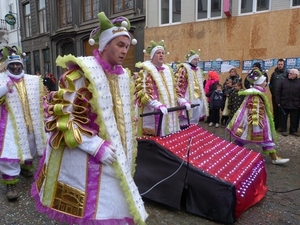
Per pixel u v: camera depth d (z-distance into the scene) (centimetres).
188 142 310
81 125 165
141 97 354
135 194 179
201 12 961
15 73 328
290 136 612
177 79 512
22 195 321
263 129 429
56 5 1568
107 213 170
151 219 265
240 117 445
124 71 194
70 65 171
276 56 823
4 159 297
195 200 267
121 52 173
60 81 167
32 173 376
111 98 175
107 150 164
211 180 255
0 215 276
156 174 285
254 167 305
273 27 818
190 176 265
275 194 330
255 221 268
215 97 693
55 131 167
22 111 324
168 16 1052
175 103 386
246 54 873
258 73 434
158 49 381
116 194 173
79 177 169
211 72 758
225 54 914
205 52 956
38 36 1719
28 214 278
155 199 283
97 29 174
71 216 170
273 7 816
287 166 429
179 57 1023
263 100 431
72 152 170
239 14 876
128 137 190
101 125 166
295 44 790
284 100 616
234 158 306
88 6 1409
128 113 191
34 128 335
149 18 1093
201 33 957
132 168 200
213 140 338
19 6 1838
